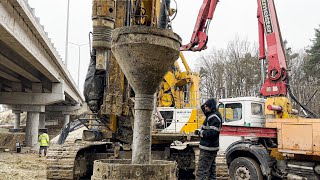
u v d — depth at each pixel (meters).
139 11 6.37
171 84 15.80
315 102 38.50
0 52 19.34
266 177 9.78
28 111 31.36
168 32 5.02
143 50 4.90
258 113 12.83
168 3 6.71
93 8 7.46
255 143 10.36
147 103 5.16
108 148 11.46
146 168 4.87
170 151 10.92
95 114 7.84
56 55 25.69
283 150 9.42
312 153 8.81
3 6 13.98
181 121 14.64
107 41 7.38
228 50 65.06
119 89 7.46
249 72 58.47
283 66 12.37
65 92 37.00
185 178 11.38
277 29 12.70
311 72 45.94
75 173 10.46
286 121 9.45
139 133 5.12
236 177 10.18
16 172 14.35
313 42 46.66
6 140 34.09
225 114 13.09
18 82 30.78
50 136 43.59
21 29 16.97
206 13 15.68
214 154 6.74
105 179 4.86
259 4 13.24
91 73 7.69
